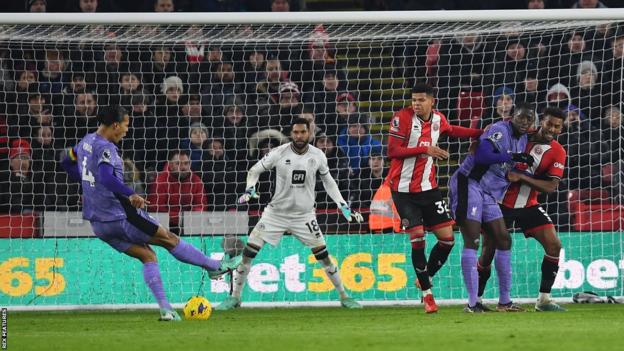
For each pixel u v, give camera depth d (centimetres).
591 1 3753
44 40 3122
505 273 2423
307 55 3509
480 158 2316
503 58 3472
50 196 3152
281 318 2322
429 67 3544
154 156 3306
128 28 2978
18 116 3186
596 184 3139
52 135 3244
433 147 2372
